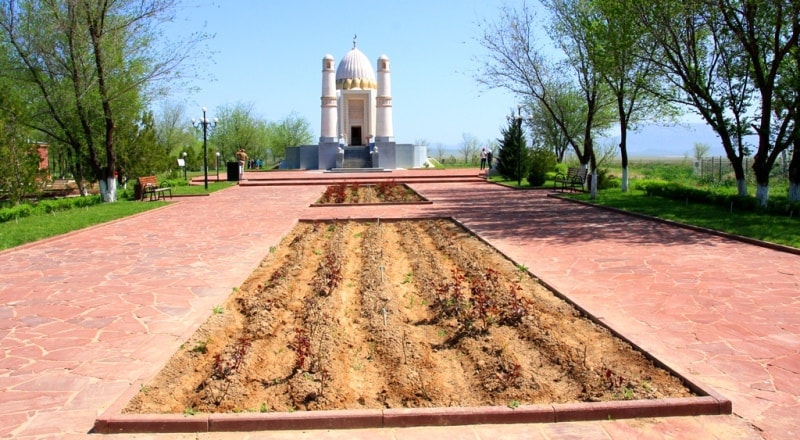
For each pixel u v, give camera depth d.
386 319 6.41
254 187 29.55
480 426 4.15
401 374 4.97
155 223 14.99
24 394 4.61
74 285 8.20
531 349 5.46
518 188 26.47
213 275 8.73
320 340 5.70
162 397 4.53
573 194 21.98
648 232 12.38
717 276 8.21
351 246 11.30
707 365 5.04
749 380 4.74
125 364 5.23
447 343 5.73
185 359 5.33
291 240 12.12
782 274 8.27
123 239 12.34
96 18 20.50
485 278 8.00
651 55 17.72
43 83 21.14
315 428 4.14
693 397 4.34
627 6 16.95
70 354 5.47
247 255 10.32
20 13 20.05
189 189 27.08
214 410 4.34
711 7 15.02
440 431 4.09
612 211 16.42
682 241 11.16
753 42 14.52
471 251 10.51
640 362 5.11
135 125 27.20
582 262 9.32
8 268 9.44
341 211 17.30
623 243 11.06
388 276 8.66
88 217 15.91
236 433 4.07
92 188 32.22
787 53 15.87
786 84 15.00
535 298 7.18
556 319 6.39
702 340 5.64
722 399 4.25
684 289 7.52
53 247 11.44
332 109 49.03
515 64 23.38
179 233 13.12
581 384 4.70
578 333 5.93
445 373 5.06
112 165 22.00
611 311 6.58
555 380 4.80
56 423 4.16
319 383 4.77
